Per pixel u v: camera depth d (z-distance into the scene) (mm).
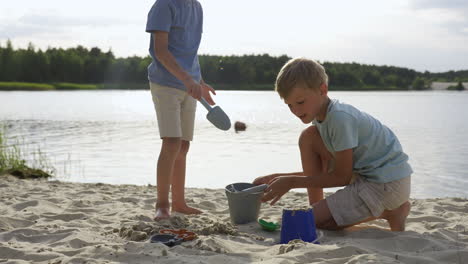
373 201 2197
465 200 3334
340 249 1828
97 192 3578
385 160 2203
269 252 1897
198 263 1713
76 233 2176
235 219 2539
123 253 1849
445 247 1944
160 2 2703
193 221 2555
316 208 2297
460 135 8406
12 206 2898
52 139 7723
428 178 4637
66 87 50500
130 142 7426
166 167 2709
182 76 2611
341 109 2115
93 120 11742
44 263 1761
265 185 2510
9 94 32906
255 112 15492
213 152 6430
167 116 2725
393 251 1917
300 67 2049
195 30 2926
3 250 1914
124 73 51938
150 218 2617
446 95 39656
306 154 2336
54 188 3746
